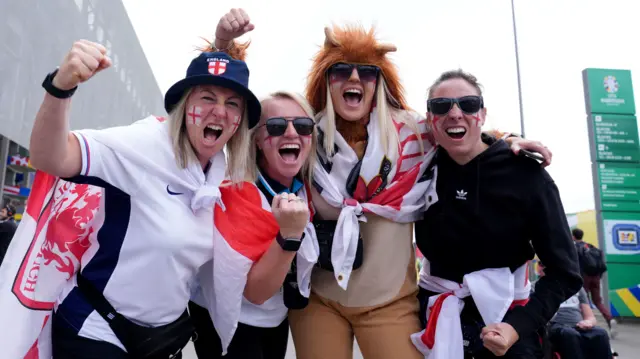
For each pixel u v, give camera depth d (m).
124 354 1.66
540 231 2.23
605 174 10.86
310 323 2.39
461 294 2.35
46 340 1.77
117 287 1.66
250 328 2.27
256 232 1.98
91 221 1.77
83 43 1.41
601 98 11.16
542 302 2.16
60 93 1.39
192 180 1.79
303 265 2.21
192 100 1.86
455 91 2.29
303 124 2.31
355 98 2.49
